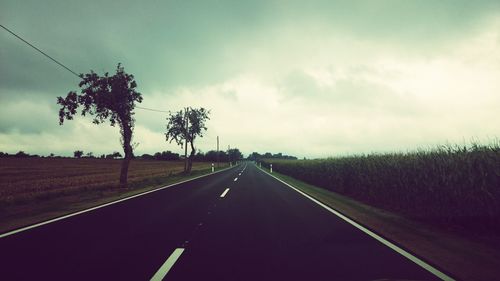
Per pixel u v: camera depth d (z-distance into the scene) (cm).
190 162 3966
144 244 518
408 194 972
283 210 885
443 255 469
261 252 473
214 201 1076
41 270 391
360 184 1380
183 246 505
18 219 758
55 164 6034
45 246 503
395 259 441
